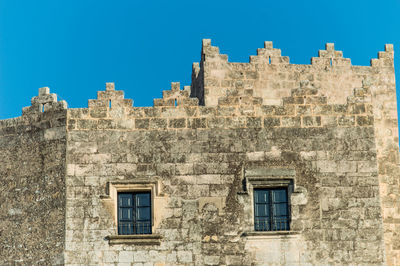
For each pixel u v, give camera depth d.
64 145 29.33
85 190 28.81
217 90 33.03
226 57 33.47
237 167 28.95
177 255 28.17
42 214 29.08
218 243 28.28
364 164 29.03
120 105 29.59
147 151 29.11
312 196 28.66
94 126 29.42
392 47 34.56
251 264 28.08
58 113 29.80
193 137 29.22
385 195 32.22
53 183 29.17
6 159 30.39
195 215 28.52
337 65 34.16
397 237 31.73
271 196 28.80
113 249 28.23
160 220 28.47
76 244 28.33
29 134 30.25
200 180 28.83
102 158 29.09
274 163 28.97
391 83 34.03
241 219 28.47
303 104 29.55
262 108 29.52
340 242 28.30
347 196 28.70
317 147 29.14
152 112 29.48
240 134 29.23
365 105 29.59
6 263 29.09
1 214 29.78
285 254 28.14
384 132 33.22
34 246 28.88
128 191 28.88
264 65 33.69
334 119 29.42
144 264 28.09
